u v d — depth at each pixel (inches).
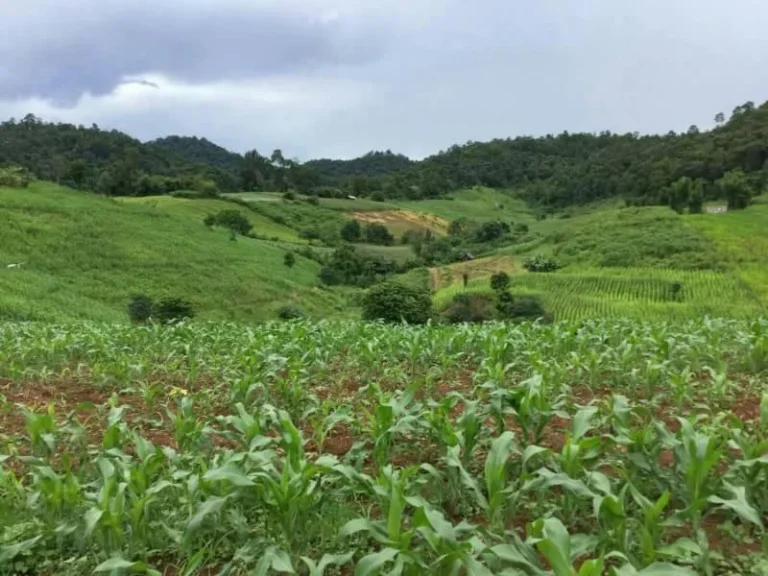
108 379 346.3
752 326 367.6
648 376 269.4
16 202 2081.7
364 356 353.4
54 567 152.8
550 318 1713.8
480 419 197.3
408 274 2679.6
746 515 134.3
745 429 225.5
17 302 1237.7
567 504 164.7
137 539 149.9
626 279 2180.1
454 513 173.2
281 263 2348.7
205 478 142.6
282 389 269.7
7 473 182.7
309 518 158.6
